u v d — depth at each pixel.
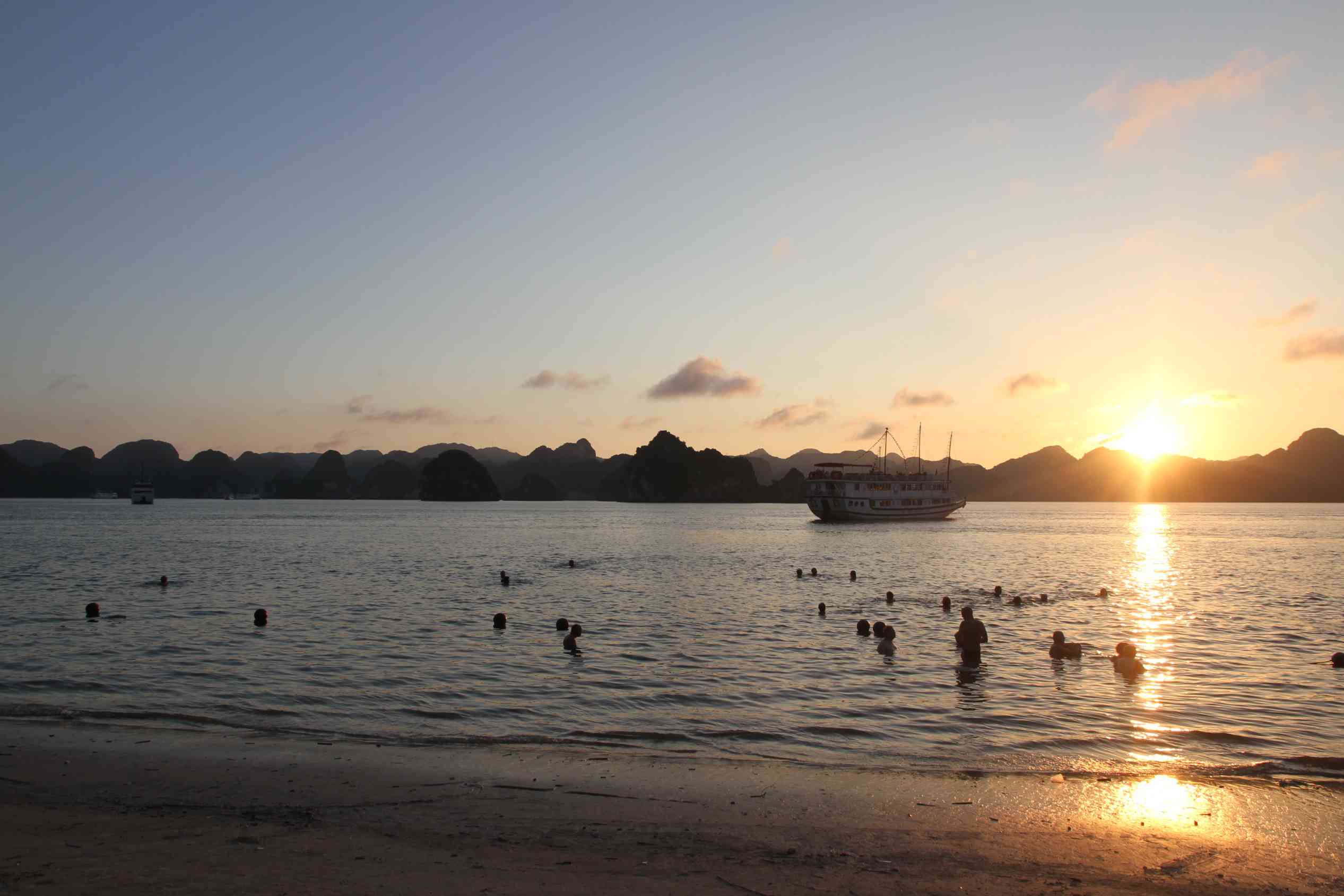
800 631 37.47
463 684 25.94
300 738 19.19
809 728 20.91
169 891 10.65
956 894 11.26
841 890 11.26
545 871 11.67
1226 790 15.94
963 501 195.00
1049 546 114.56
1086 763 18.08
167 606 45.22
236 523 183.75
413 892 10.81
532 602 48.25
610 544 113.62
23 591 52.25
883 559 88.56
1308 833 13.77
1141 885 11.69
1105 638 36.06
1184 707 23.33
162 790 15.19
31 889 10.61
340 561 81.12
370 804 14.59
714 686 25.81
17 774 16.02
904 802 15.12
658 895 10.93
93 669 27.80
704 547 107.31
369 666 28.59
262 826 13.35
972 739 20.05
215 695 24.14
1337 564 83.44
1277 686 26.08
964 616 29.52
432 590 54.78
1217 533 163.88
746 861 12.24
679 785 15.93
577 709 22.86
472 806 14.53
